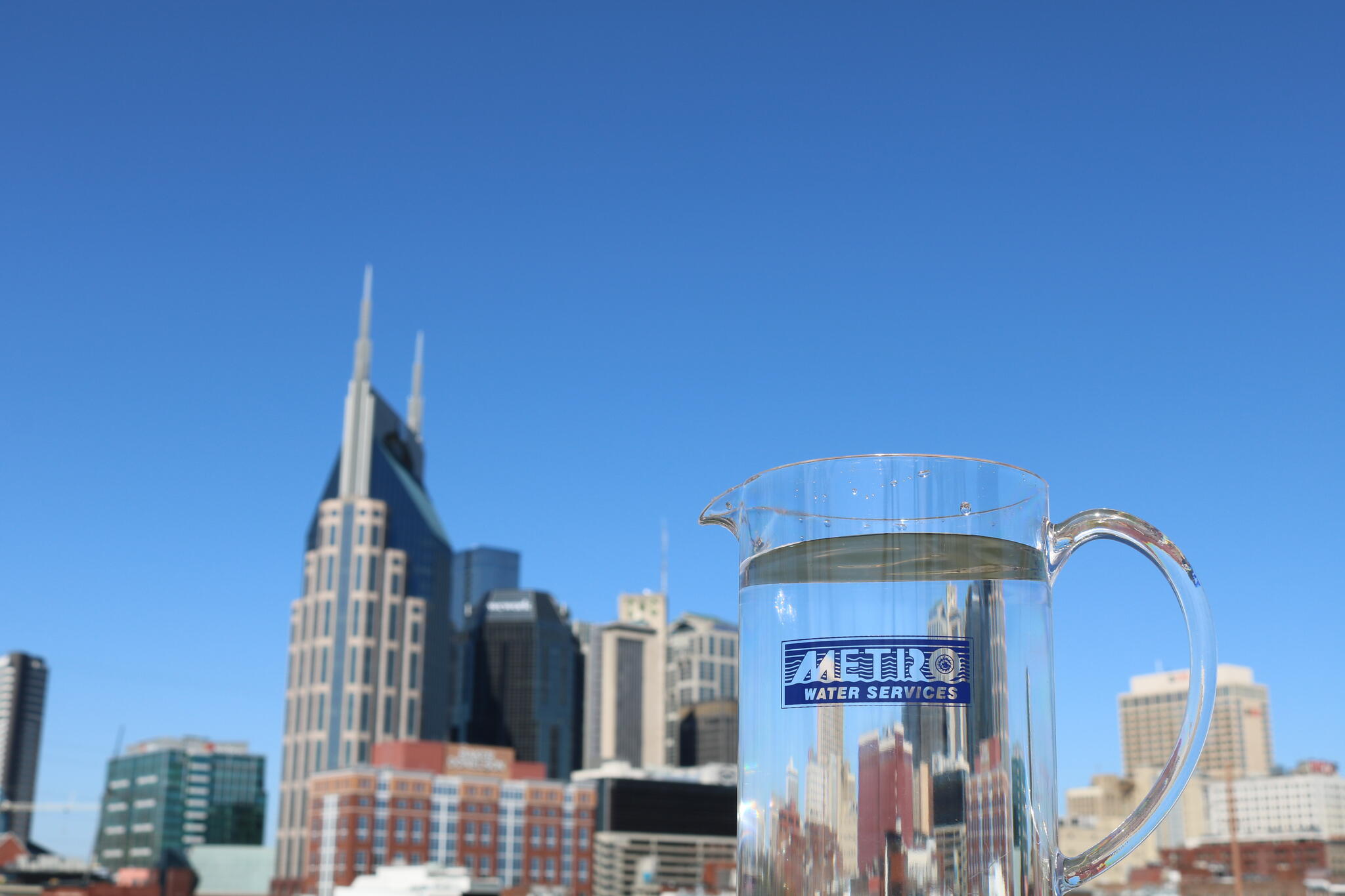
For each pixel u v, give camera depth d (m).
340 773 181.25
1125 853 1.89
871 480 1.84
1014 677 1.83
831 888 1.74
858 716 1.76
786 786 1.81
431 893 162.62
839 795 1.75
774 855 1.81
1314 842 189.00
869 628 1.79
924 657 1.77
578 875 191.38
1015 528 1.88
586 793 195.50
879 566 1.81
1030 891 1.77
